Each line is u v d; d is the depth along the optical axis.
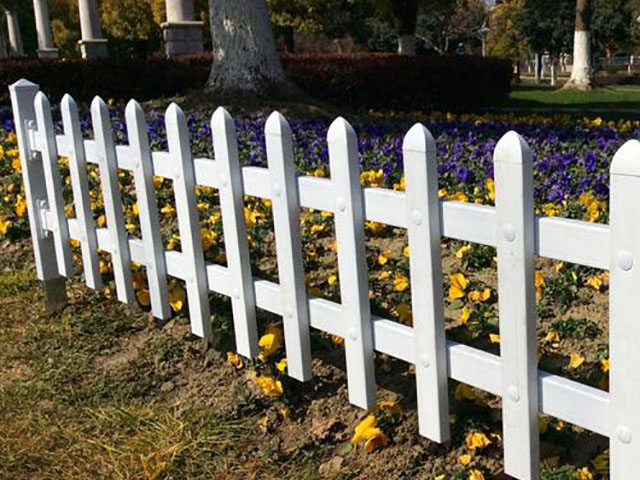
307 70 13.21
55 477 2.78
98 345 3.76
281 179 2.72
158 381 3.40
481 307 3.38
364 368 2.62
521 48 40.47
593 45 43.62
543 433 2.53
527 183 2.00
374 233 4.39
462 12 52.09
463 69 14.56
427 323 2.36
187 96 10.55
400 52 21.84
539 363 2.86
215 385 3.28
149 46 42.50
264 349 3.11
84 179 3.87
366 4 26.84
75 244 4.74
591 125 9.33
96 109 3.62
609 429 1.97
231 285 3.13
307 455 2.80
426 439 2.71
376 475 2.64
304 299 2.82
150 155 3.42
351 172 2.47
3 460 2.87
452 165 5.48
